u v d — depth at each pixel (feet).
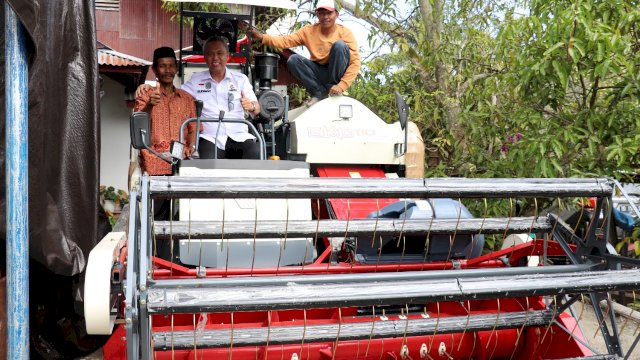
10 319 10.61
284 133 17.56
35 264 15.43
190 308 8.30
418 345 11.67
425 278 9.82
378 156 17.17
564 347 11.40
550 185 10.32
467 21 25.16
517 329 11.91
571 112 19.89
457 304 12.87
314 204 16.39
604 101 18.71
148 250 9.21
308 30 20.90
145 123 12.26
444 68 25.12
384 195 9.86
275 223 11.11
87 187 14.21
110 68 32.50
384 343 11.46
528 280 9.39
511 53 19.90
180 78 21.06
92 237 14.28
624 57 17.37
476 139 21.85
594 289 9.43
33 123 13.15
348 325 10.35
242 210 13.34
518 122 19.34
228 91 18.34
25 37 10.87
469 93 22.48
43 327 15.47
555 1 18.22
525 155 19.11
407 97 25.58
